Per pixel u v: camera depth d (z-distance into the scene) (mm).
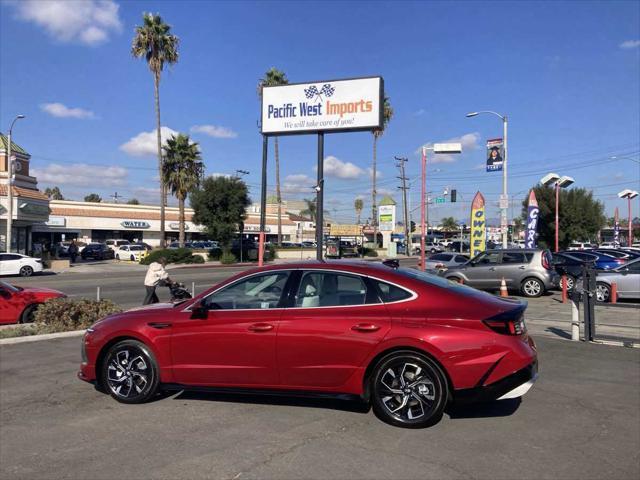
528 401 5688
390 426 4844
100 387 5879
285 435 4660
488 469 3986
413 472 3924
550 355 8109
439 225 126188
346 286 5098
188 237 73688
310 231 105812
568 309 13664
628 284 14539
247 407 5438
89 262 43875
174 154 44969
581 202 47125
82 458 4246
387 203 77312
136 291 20281
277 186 57406
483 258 17125
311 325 4938
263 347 5051
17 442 4609
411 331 4680
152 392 5473
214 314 5293
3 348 8484
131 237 67938
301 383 5008
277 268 5352
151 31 40062
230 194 43906
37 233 59125
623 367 7320
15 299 11219
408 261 48906
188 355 5309
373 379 4828
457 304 4801
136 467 4059
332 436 4625
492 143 26859
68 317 10000
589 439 4602
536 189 48188
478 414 5238
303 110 22250
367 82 21547
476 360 4562
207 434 4711
